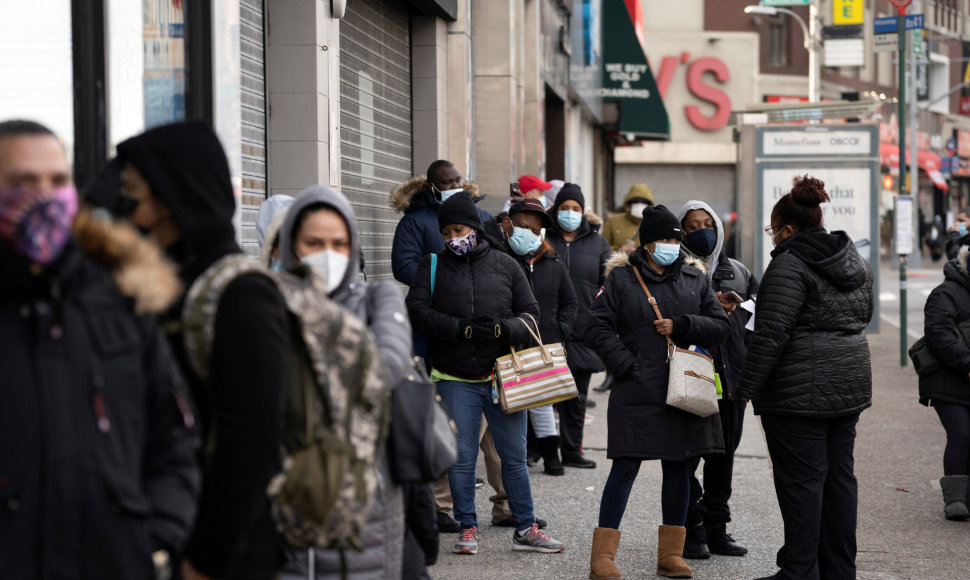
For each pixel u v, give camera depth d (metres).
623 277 9.36
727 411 10.00
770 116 37.69
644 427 9.09
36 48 7.11
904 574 9.39
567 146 33.72
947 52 105.44
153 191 4.27
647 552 10.08
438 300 9.90
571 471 13.74
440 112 18.42
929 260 86.38
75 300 3.52
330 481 4.43
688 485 9.34
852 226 26.48
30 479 3.36
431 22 18.14
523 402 9.55
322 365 4.50
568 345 13.72
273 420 4.07
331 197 5.38
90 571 3.44
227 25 8.80
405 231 12.13
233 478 4.00
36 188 3.46
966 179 111.88
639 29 45.41
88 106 7.35
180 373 4.05
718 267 10.21
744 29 74.69
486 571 9.42
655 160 73.56
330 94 12.35
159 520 3.68
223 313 4.09
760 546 10.34
